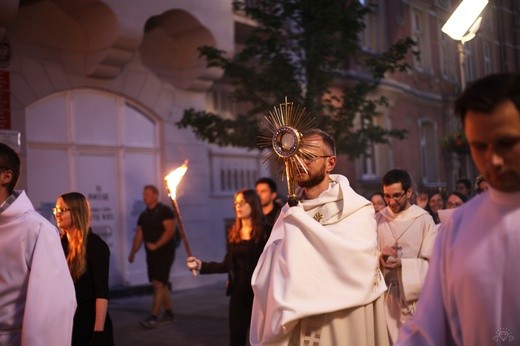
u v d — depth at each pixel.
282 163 3.46
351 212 3.28
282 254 3.21
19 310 3.31
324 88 10.30
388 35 14.81
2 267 3.30
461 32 6.90
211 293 11.98
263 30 10.56
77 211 4.46
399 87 15.97
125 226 11.62
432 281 2.06
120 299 11.30
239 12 12.69
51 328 3.27
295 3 10.21
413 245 4.77
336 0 10.02
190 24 12.04
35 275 3.27
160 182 12.28
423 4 14.34
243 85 10.73
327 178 3.44
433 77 14.80
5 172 3.36
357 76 14.55
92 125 11.21
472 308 1.87
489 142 1.68
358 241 3.19
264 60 10.59
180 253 12.62
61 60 10.70
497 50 9.28
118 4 10.58
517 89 1.64
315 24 10.13
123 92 11.60
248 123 10.73
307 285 3.11
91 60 10.91
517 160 1.68
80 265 4.41
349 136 10.64
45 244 3.34
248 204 5.48
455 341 1.99
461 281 1.90
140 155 11.99
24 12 10.17
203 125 10.85
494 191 1.85
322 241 3.13
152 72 12.13
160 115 12.25
